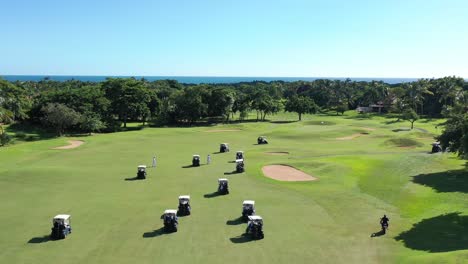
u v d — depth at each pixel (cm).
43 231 3022
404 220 3300
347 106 19312
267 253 2620
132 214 3419
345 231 3042
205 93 13325
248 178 4834
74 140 8481
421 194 4075
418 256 2483
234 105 14250
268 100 14850
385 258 2538
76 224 3173
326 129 10456
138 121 13625
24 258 2542
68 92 10638
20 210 3534
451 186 4369
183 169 5397
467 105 6134
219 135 9488
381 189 4291
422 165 5541
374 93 18638
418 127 11381
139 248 2698
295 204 3753
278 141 8594
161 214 3419
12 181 4591
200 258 2538
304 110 14812
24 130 9662
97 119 9988
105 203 3750
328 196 4034
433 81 16412
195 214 3434
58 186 4406
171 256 2569
